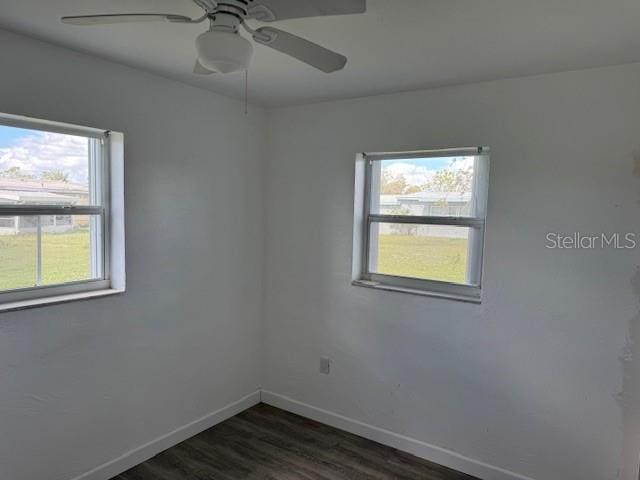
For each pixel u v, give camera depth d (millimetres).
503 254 2432
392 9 1567
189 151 2732
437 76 2361
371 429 2945
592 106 2170
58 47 2057
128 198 2412
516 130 2361
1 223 2025
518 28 1719
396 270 2920
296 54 1558
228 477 2492
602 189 2172
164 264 2643
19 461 2053
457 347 2605
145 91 2451
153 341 2615
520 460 2439
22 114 1960
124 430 2490
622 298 2152
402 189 2863
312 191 3123
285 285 3301
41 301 2113
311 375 3209
